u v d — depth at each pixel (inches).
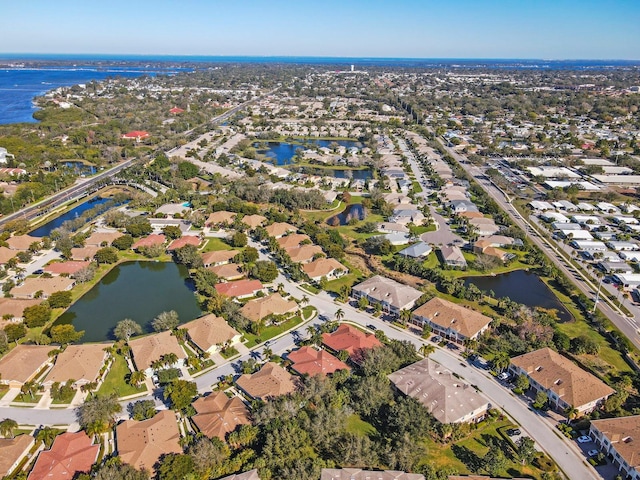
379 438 3964.1
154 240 7765.8
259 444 3818.9
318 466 3550.7
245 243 7746.1
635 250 7741.1
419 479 3464.6
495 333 5462.6
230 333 5246.1
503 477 3570.4
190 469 3459.6
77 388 4512.8
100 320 5703.7
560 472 3624.5
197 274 6515.8
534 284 6737.2
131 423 3939.5
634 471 3459.6
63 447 3671.3
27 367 4648.1
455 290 6254.9
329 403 4207.7
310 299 6220.5
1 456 3602.4
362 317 5816.9
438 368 4658.0
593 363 4921.3
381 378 4399.6
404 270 6919.3
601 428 3870.6
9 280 6486.2
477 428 4079.7
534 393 4530.0
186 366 4879.4
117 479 3309.5
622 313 5925.2
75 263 6850.4
